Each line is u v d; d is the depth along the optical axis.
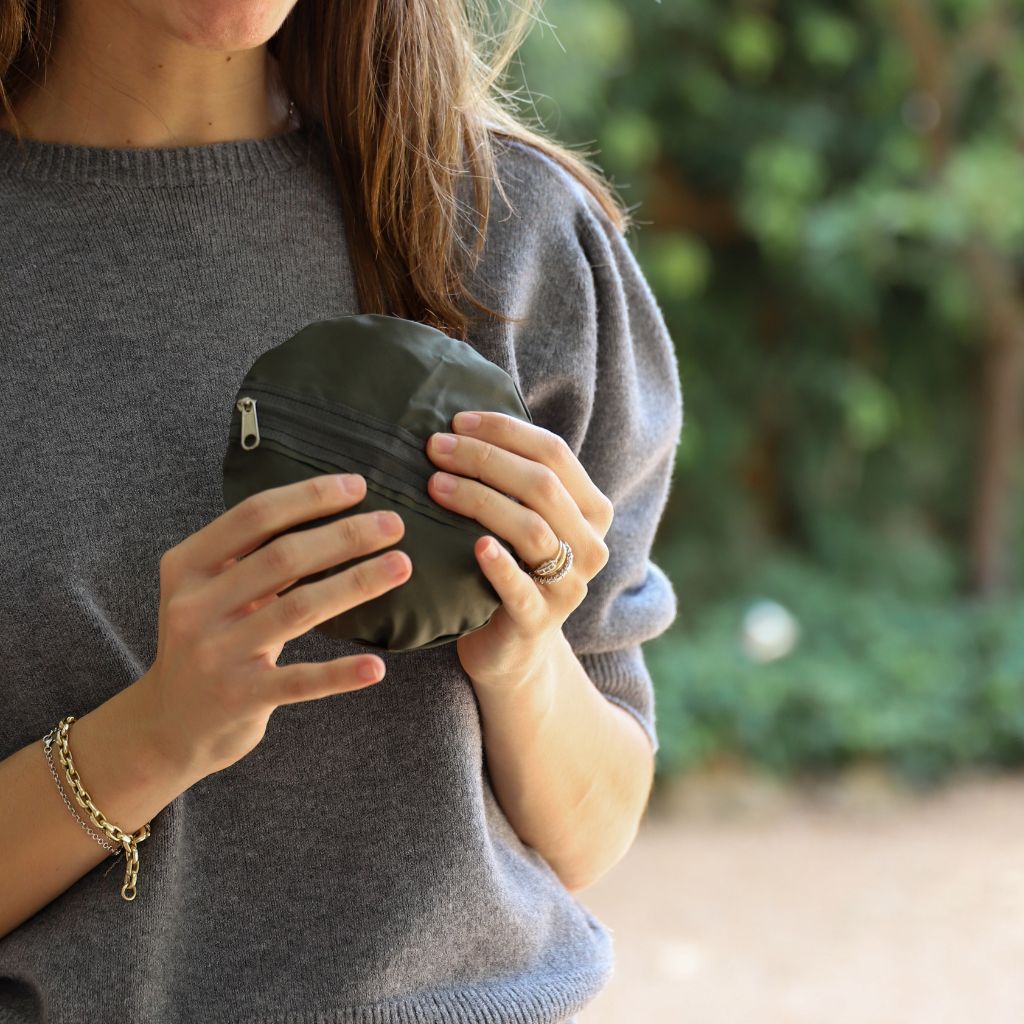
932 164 7.10
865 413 7.63
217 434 0.96
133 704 0.85
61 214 0.97
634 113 7.00
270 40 1.06
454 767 0.98
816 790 6.16
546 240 1.09
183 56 0.98
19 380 0.94
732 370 7.79
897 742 6.21
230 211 0.99
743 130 7.33
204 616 0.76
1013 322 7.46
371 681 0.75
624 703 1.17
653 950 4.66
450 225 1.03
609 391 1.13
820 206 7.20
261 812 0.96
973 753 6.32
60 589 0.92
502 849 1.05
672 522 7.73
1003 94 7.10
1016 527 8.05
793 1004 4.24
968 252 7.15
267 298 1.00
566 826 1.09
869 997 4.28
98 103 1.00
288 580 0.75
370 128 1.01
